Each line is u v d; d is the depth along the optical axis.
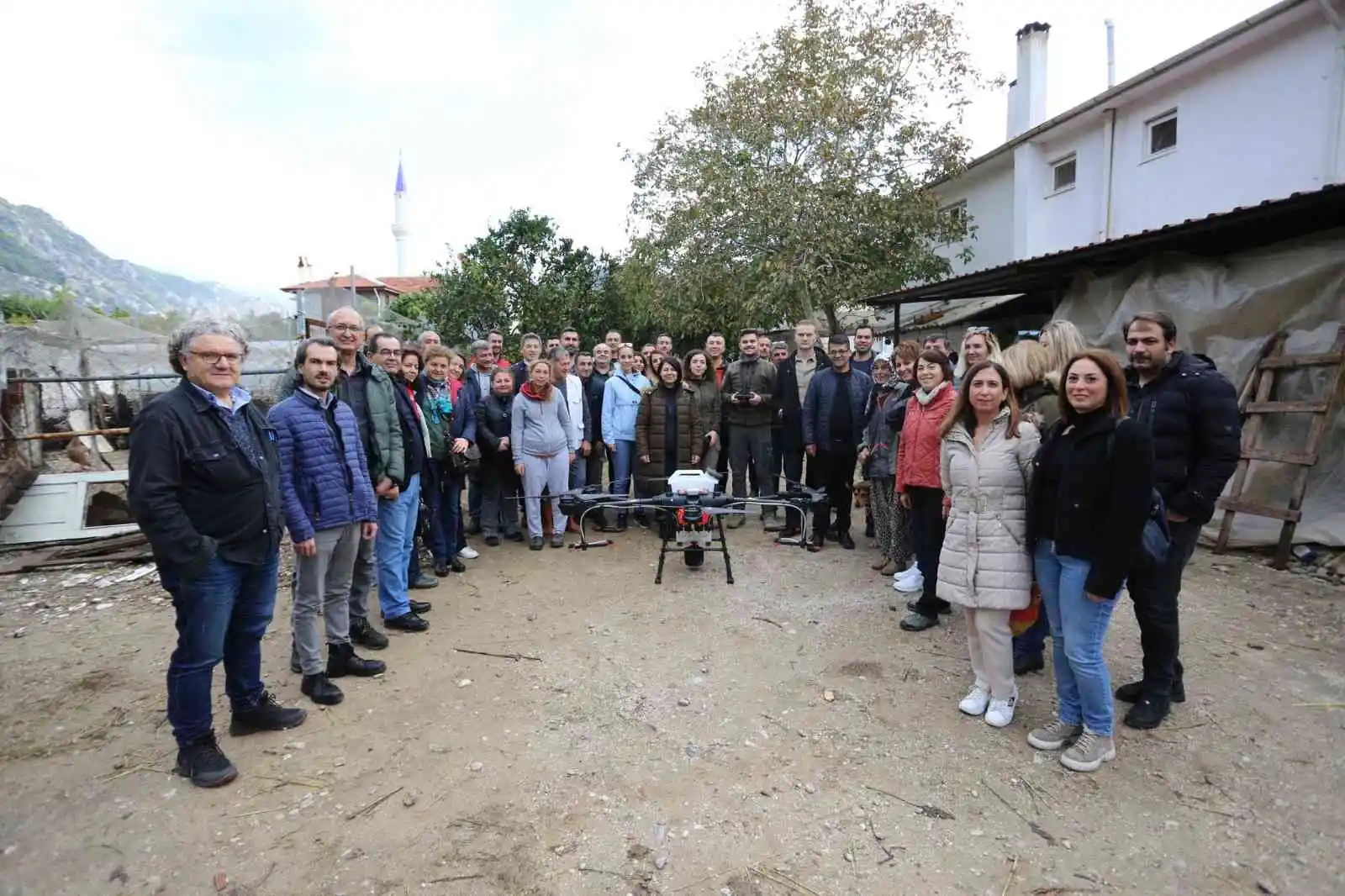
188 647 2.71
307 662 3.41
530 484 5.98
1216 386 2.91
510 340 17.55
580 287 18.52
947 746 2.99
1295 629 4.04
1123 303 6.61
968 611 3.17
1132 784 2.70
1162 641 3.01
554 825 2.52
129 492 2.50
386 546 4.27
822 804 2.62
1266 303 5.62
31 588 5.38
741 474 6.48
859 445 5.77
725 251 12.49
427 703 3.43
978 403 3.02
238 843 2.45
